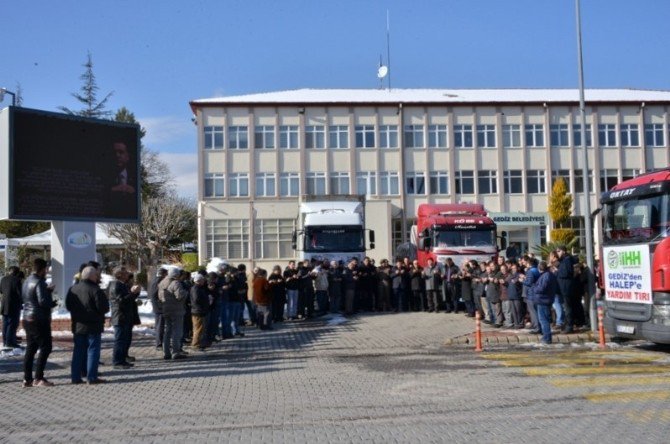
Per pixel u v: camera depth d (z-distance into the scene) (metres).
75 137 21.02
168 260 49.53
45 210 20.19
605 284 15.45
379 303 24.47
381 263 24.88
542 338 16.44
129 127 22.34
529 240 50.16
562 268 17.36
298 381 11.46
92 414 9.06
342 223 26.59
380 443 7.25
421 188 50.31
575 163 50.94
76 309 11.44
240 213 46.75
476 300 20.56
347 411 8.92
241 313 20.42
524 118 50.94
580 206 50.66
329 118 50.16
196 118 49.72
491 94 54.16
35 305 11.24
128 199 22.16
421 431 7.74
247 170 49.28
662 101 51.34
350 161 49.94
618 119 51.28
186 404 9.62
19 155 19.75
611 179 51.09
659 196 13.94
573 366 12.58
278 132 49.72
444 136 50.66
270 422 8.37
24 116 19.92
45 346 11.36
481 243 26.11
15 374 12.59
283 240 46.81
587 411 8.61
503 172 50.56
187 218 60.06
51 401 10.01
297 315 22.59
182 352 14.62
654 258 13.79
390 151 50.22
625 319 14.65
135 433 7.96
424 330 18.89
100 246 49.56
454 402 9.36
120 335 13.18
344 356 14.73
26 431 8.18
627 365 12.66
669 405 8.88
